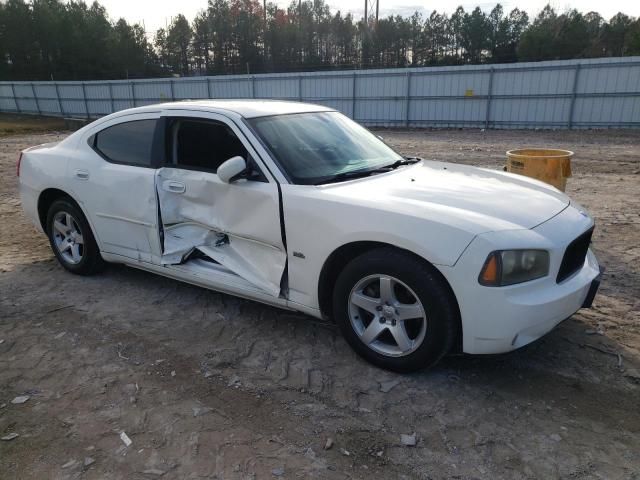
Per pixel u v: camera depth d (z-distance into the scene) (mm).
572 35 58875
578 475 2395
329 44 75500
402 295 3072
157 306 4230
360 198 3141
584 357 3369
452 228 2791
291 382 3145
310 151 3719
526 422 2760
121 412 2873
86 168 4457
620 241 5746
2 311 4160
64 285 4699
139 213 4117
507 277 2730
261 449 2576
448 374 3189
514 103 22578
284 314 4039
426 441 2627
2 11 65875
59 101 39562
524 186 3670
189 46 80062
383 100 25656
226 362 3373
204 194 3744
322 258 3221
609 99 20609
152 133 4125
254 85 29406
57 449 2594
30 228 6801
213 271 3863
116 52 71750
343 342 3602
